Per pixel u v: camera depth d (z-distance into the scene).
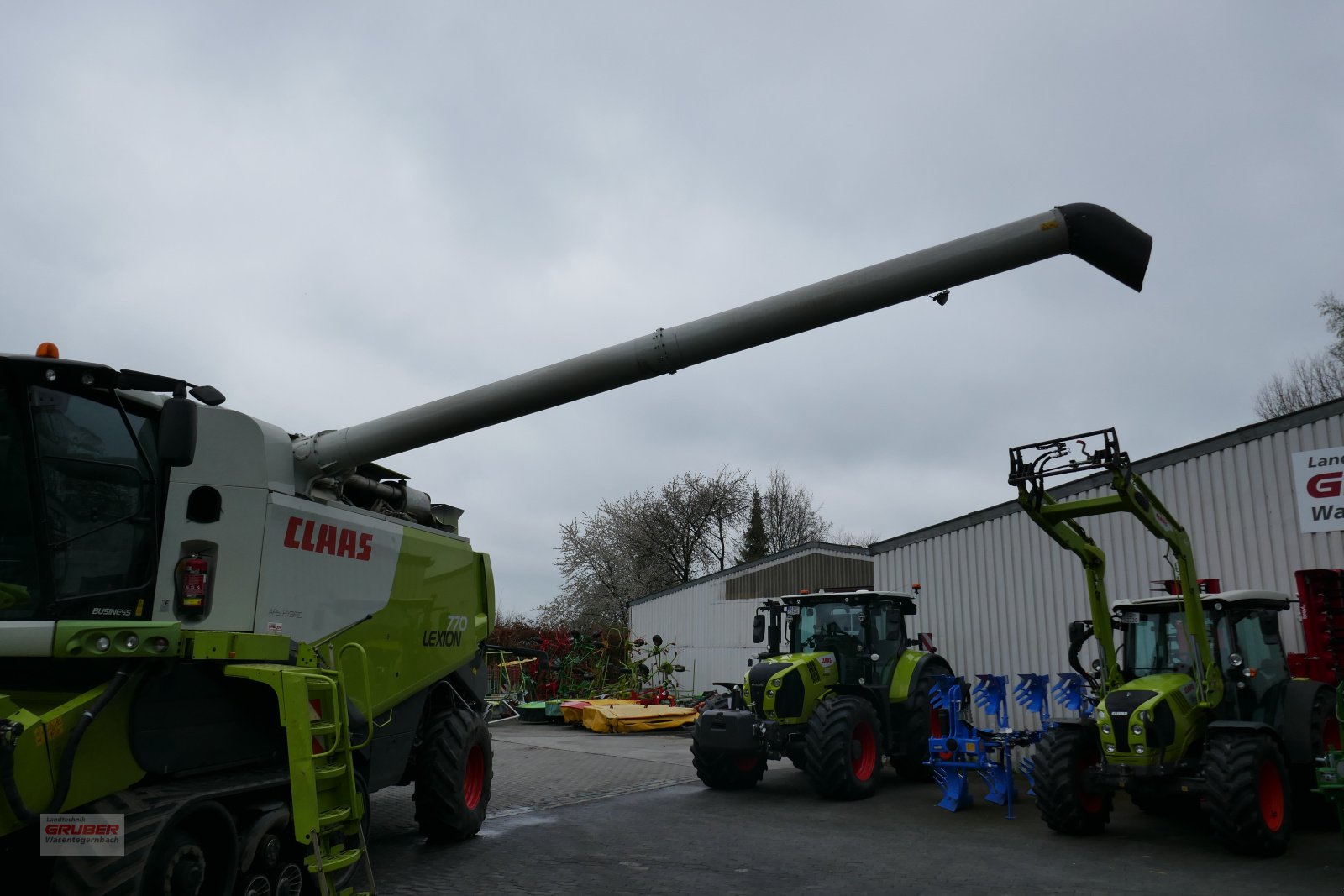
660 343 5.93
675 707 21.08
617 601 42.25
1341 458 10.65
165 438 4.85
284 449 6.29
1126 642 9.63
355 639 7.02
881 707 11.93
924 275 5.54
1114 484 8.30
